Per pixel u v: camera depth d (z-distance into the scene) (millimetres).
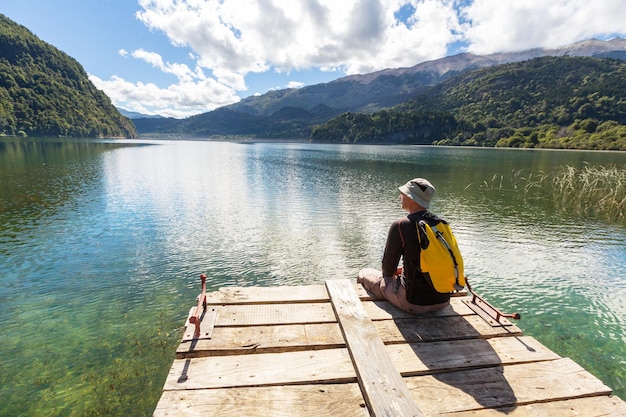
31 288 9438
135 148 96750
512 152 102562
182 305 8672
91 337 7207
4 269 10672
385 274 4500
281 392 3035
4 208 18594
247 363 3420
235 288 5090
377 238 14641
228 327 4062
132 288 9578
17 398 5484
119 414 5203
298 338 3859
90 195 23203
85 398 5508
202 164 51906
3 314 8078
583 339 7465
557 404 2996
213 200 22547
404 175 39625
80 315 8102
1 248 12492
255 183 31312
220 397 2938
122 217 17484
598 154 84562
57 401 5434
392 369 3236
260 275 10703
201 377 3184
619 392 5902
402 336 3945
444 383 3219
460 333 4039
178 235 14586
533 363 3553
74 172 35750
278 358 3518
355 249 13211
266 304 4680
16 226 15305
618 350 7082
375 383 3029
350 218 18141
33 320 7840
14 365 6277
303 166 51250
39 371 6129
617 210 20516
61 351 6719
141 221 16734
